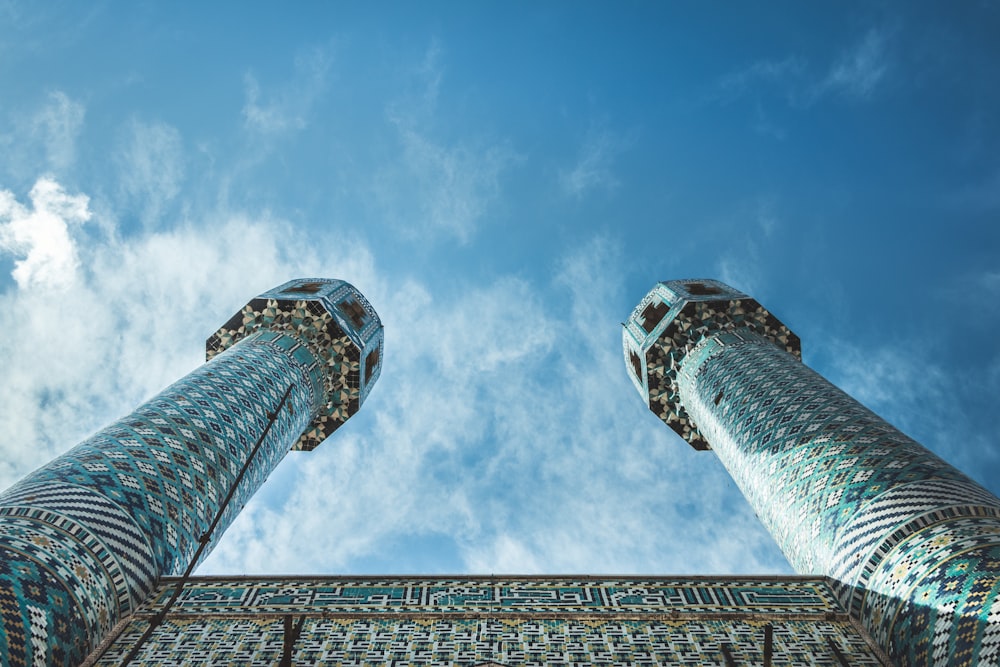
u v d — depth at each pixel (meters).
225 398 11.65
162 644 7.90
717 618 8.42
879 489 8.93
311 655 7.86
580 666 7.76
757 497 10.82
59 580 7.27
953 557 7.58
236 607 8.48
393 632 8.20
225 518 10.55
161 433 9.95
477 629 8.26
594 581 9.05
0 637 6.39
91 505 8.24
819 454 9.95
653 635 8.19
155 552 8.64
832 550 8.91
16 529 7.50
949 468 8.95
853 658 7.82
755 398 12.10
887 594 7.93
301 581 8.97
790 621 8.35
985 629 6.76
